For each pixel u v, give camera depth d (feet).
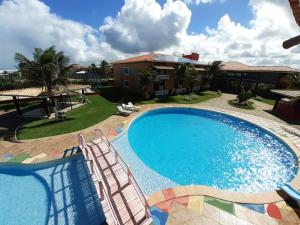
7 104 86.22
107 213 21.45
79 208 25.96
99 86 142.72
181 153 45.91
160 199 25.63
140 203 24.35
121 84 131.95
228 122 67.92
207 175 37.73
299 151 42.83
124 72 123.54
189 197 26.17
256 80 128.36
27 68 56.95
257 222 22.53
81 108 77.36
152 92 105.19
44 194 28.78
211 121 69.10
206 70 130.93
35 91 69.56
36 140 44.60
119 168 31.71
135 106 76.13
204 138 54.44
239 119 67.21
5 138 45.88
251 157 44.24
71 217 24.64
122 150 41.63
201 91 134.51
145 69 100.73
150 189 28.78
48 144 42.45
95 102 89.71
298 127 58.65
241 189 33.73
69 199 27.45
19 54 55.36
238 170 39.14
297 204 25.39
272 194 27.22
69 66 67.36
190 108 81.56
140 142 51.26
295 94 69.36
